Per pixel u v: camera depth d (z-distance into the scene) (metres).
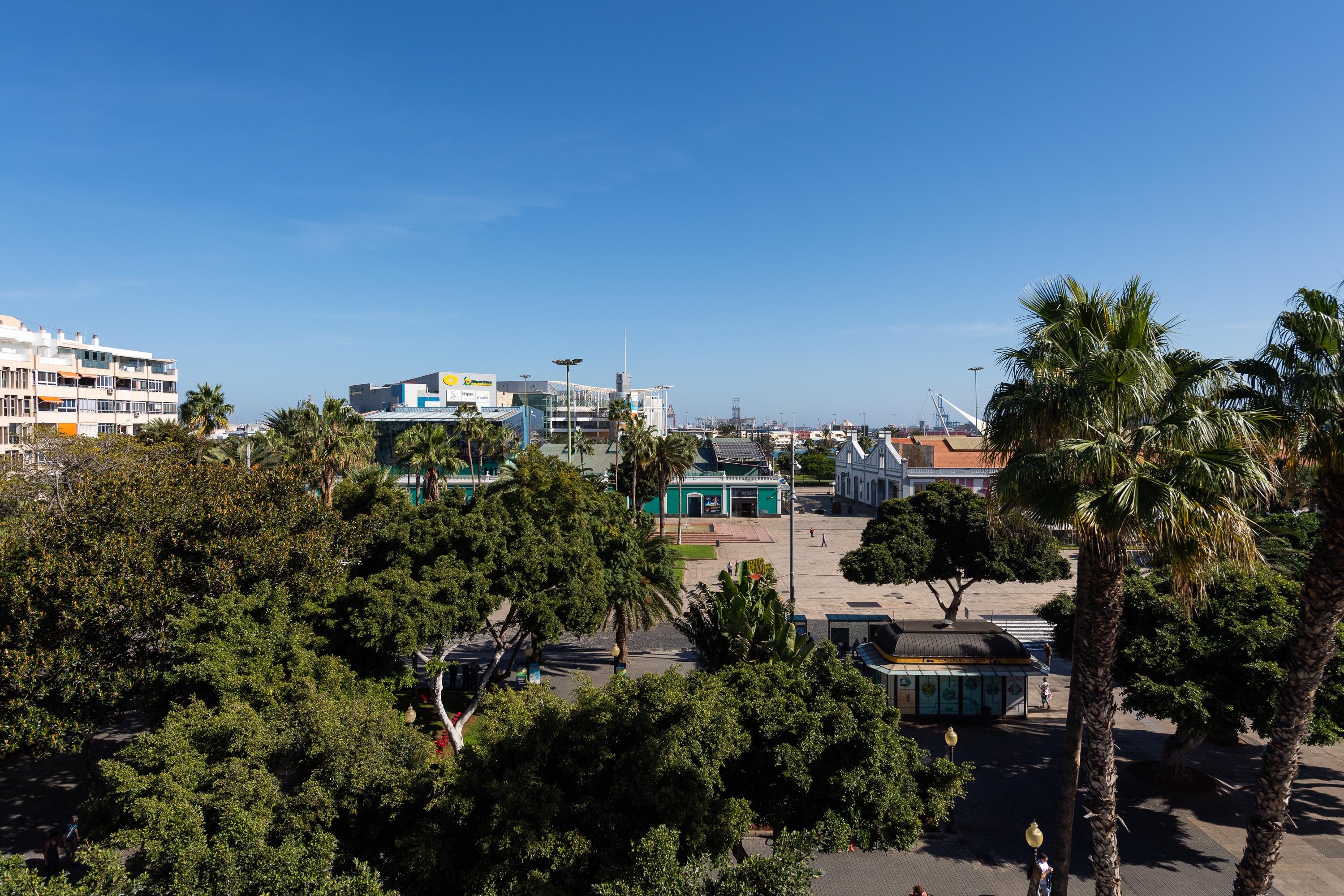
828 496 117.31
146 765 12.70
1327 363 11.14
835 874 18.27
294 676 17.25
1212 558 11.20
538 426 122.06
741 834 12.55
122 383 84.00
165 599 19.89
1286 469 12.05
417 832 12.22
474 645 37.81
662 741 13.01
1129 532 11.40
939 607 45.81
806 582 53.34
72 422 70.12
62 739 19.03
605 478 70.69
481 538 22.69
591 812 12.34
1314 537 29.14
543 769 13.16
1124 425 12.05
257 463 52.00
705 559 62.03
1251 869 12.41
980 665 28.30
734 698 15.07
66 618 18.28
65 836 19.34
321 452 45.56
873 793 13.43
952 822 20.67
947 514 33.81
